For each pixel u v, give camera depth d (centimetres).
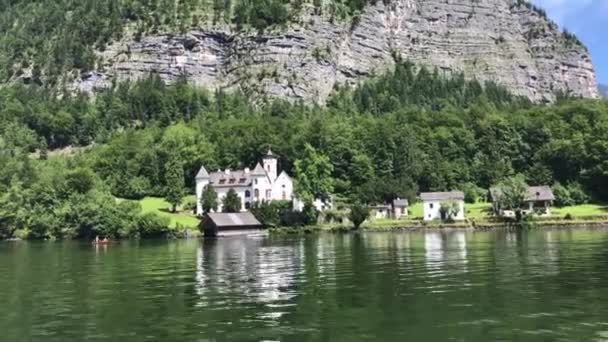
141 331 3797
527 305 4288
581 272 5869
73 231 17012
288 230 16588
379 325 3788
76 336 3728
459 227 15925
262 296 4975
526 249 8631
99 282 6216
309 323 3891
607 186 19925
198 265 7731
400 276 5962
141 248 11831
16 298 5256
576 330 3544
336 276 6112
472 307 4262
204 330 3769
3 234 17938
